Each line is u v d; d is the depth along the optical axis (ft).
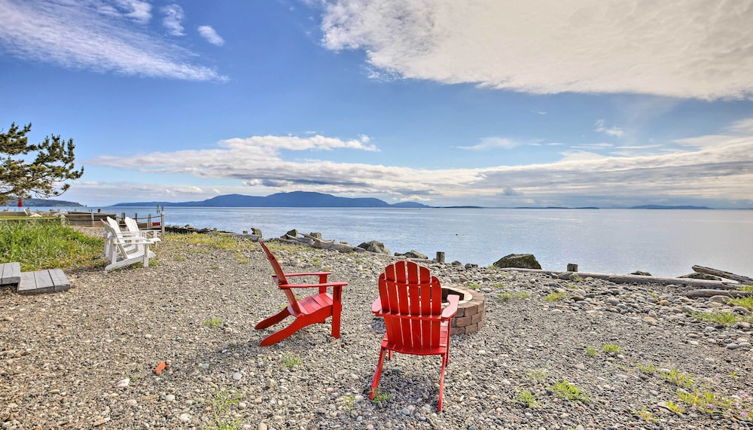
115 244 31.55
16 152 52.90
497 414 11.84
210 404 12.10
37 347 16.08
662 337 18.92
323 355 16.06
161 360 15.19
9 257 33.47
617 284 31.27
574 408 12.17
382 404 12.33
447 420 11.50
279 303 23.70
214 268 33.83
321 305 18.10
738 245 149.18
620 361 15.93
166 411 11.65
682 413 11.91
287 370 14.56
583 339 18.51
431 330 13.38
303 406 12.13
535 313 22.59
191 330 18.58
